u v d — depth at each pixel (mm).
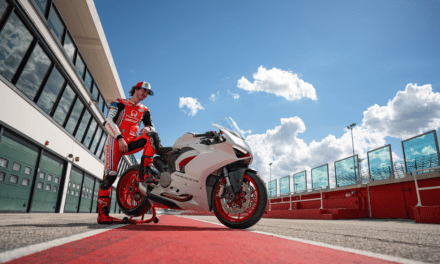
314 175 16047
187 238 1379
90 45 17156
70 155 11539
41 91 8938
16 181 7859
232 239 1430
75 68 10938
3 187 7277
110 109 2832
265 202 2482
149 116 3143
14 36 7188
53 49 9008
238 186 2537
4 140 7156
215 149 2686
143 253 889
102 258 790
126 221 2688
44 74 8891
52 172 10250
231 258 865
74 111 11961
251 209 2650
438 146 9117
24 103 7863
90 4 14844
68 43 10898
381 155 11539
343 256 985
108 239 1211
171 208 2803
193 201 2691
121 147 2654
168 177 2664
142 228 1998
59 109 10523
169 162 2787
